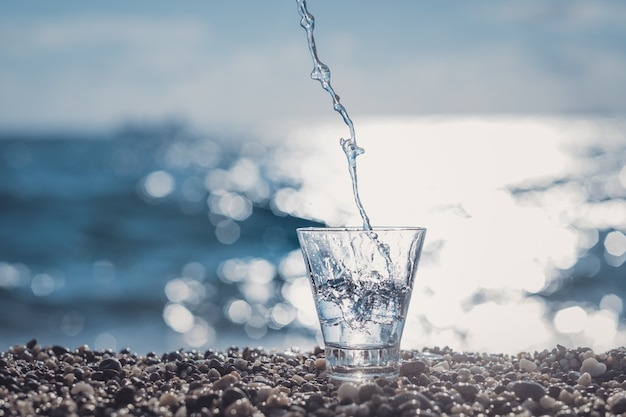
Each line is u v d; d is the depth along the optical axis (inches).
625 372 79.4
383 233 70.2
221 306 351.9
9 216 687.7
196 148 1882.4
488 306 317.7
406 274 71.1
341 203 776.3
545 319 299.7
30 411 63.8
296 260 481.1
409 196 798.5
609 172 1056.2
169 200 815.1
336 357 71.6
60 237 591.2
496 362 87.2
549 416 65.3
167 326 317.1
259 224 662.5
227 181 1040.8
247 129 2972.4
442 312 302.5
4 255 515.2
